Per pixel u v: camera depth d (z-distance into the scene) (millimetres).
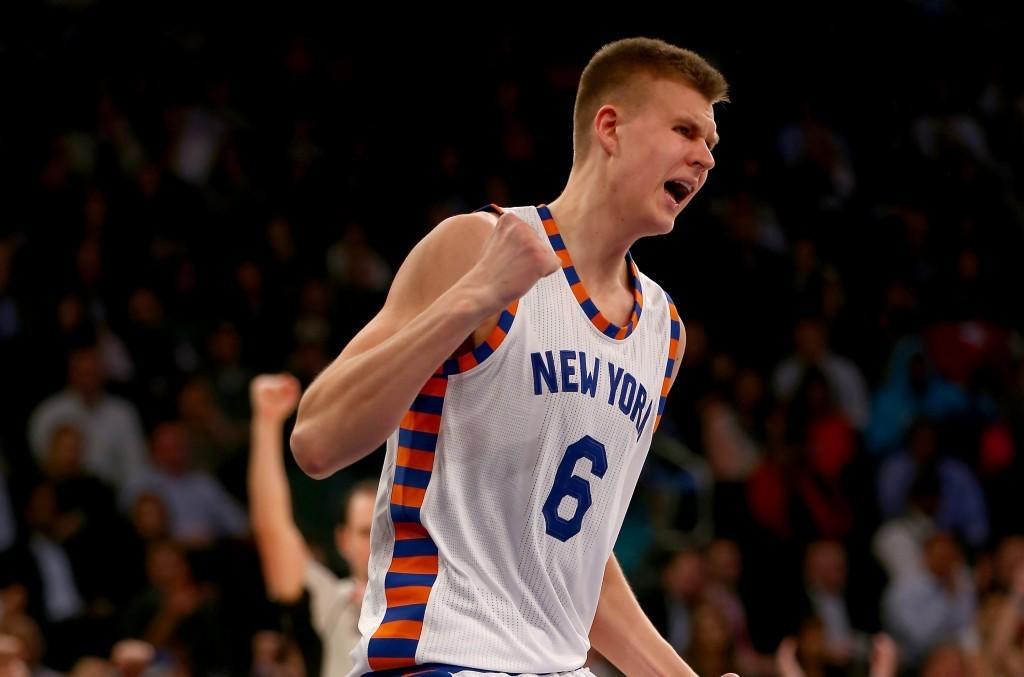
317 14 28703
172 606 16344
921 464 21062
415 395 5203
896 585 19016
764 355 23906
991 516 21766
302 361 20984
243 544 17781
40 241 22000
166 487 18500
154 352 20828
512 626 5680
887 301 25562
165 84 26125
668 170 5863
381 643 5504
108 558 17219
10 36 26188
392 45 28797
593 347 5824
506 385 5641
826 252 26547
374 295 23109
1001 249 27672
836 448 21078
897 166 28750
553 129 27953
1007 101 30953
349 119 27281
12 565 16344
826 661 17578
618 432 5918
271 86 27172
